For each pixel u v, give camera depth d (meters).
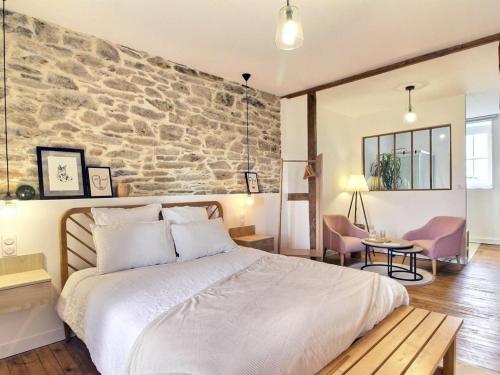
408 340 1.63
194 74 3.86
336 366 1.39
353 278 2.16
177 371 1.17
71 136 2.85
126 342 1.49
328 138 5.72
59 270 2.62
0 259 2.35
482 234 6.62
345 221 5.30
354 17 2.66
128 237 2.53
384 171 5.96
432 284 3.87
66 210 2.66
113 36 3.02
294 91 4.84
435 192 5.28
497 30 2.92
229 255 2.87
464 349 2.35
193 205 3.64
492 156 6.55
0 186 2.47
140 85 3.35
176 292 1.91
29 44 2.64
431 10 2.57
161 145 3.52
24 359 2.35
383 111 5.90
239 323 1.45
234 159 4.34
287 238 5.11
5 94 2.51
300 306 1.64
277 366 1.19
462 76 4.08
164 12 2.59
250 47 3.26
